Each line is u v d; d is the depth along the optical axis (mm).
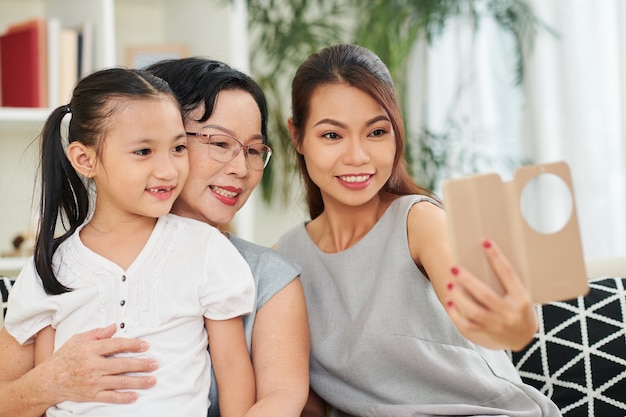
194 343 1333
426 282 1452
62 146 1426
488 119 3307
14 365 1376
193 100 1444
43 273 1349
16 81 2715
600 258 1868
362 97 1450
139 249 1368
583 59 3064
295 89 1534
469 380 1416
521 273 1092
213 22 2914
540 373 1632
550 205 3102
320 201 1711
